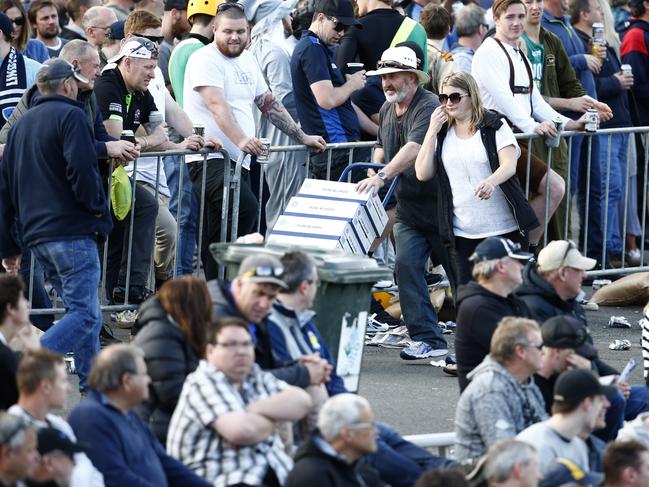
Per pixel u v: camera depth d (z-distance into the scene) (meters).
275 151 40.34
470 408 26.50
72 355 37.47
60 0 52.41
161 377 24.98
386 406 33.69
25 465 20.52
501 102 41.84
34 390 22.39
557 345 27.78
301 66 42.59
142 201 38.25
